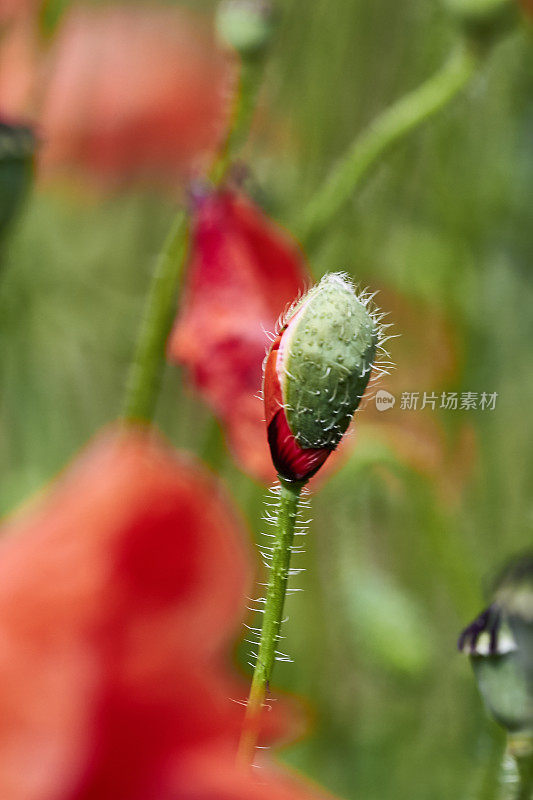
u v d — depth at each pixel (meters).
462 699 0.60
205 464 0.46
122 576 0.37
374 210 0.63
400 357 0.62
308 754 0.59
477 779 0.42
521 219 0.65
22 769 0.37
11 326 0.68
